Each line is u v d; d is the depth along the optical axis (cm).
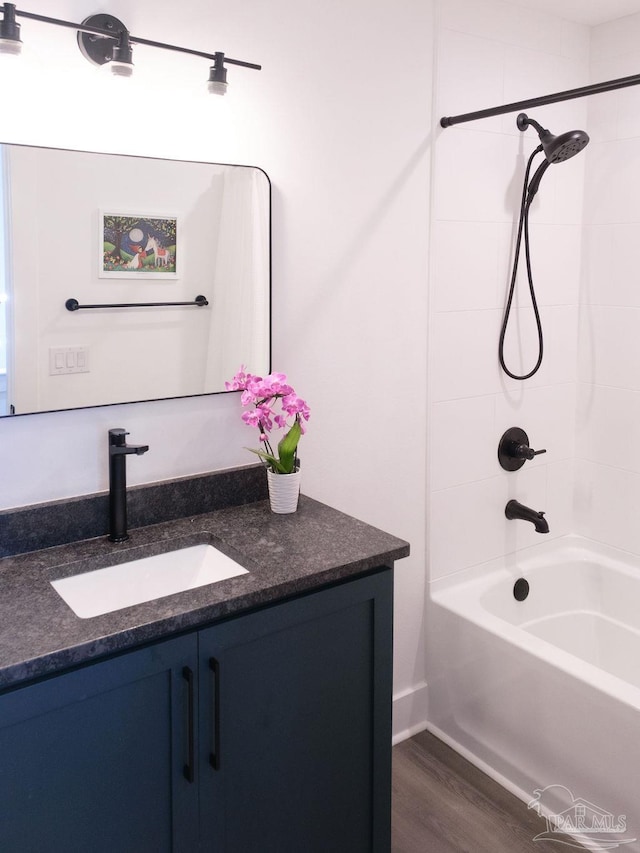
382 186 232
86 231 179
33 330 175
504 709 241
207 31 190
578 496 306
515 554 290
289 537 186
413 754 259
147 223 187
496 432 277
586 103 281
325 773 179
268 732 167
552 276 284
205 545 189
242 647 159
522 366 281
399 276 242
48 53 168
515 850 215
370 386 241
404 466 255
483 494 276
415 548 262
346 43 217
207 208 196
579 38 276
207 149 195
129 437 195
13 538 177
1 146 165
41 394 178
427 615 267
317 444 233
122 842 149
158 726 150
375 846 193
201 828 159
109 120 179
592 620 295
